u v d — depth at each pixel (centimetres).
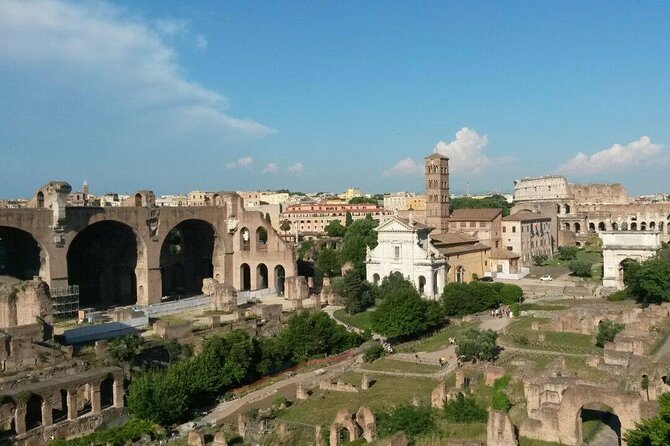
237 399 7075
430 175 15188
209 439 5747
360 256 14200
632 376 5297
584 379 5262
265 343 8225
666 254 11381
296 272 13500
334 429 5119
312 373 7819
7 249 11025
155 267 12119
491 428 4478
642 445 3791
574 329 8331
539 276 13925
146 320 9894
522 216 16050
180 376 6794
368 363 7712
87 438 5900
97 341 8250
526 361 6856
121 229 12175
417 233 12019
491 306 10288
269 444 5522
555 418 4447
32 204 10906
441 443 4781
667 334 7056
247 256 13900
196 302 11912
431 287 11769
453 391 5703
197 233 14175
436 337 8906
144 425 6134
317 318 8769
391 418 5269
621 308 9331
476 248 13538
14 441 5791
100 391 6706
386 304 9050
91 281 12381
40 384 6209
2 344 6869
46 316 8481
